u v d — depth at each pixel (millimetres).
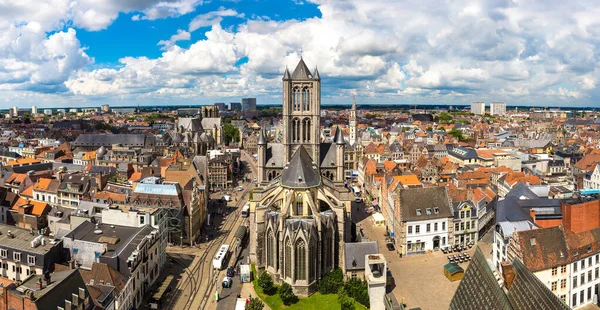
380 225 159875
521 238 95062
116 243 103438
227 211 182000
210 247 138125
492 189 174375
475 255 75375
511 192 151750
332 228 111875
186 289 108688
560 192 163500
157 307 98875
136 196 141750
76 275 81688
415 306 98438
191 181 156375
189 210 138875
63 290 76375
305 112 151750
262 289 107188
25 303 70938
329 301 101375
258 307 92250
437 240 131000
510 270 76250
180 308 99625
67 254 102750
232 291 107688
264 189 133375
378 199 182500
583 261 97812
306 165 120500
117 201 148250
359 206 190250
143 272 103375
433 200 131750
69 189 164875
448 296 102875
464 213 133125
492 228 149500
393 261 124625
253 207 124438
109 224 116188
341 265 113062
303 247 102562
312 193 117875
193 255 131250
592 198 110188
